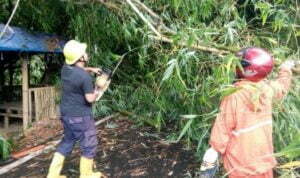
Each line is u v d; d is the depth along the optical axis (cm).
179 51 358
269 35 411
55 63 696
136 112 564
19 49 526
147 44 432
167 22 447
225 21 418
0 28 531
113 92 586
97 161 414
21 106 620
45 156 447
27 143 510
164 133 491
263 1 384
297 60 312
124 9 455
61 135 525
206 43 358
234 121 238
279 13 372
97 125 544
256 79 242
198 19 441
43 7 559
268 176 241
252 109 237
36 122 578
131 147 450
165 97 465
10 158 453
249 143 236
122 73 584
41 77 754
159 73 484
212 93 312
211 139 245
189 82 392
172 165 392
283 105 315
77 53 352
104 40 565
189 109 409
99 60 568
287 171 250
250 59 239
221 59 352
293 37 392
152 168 388
